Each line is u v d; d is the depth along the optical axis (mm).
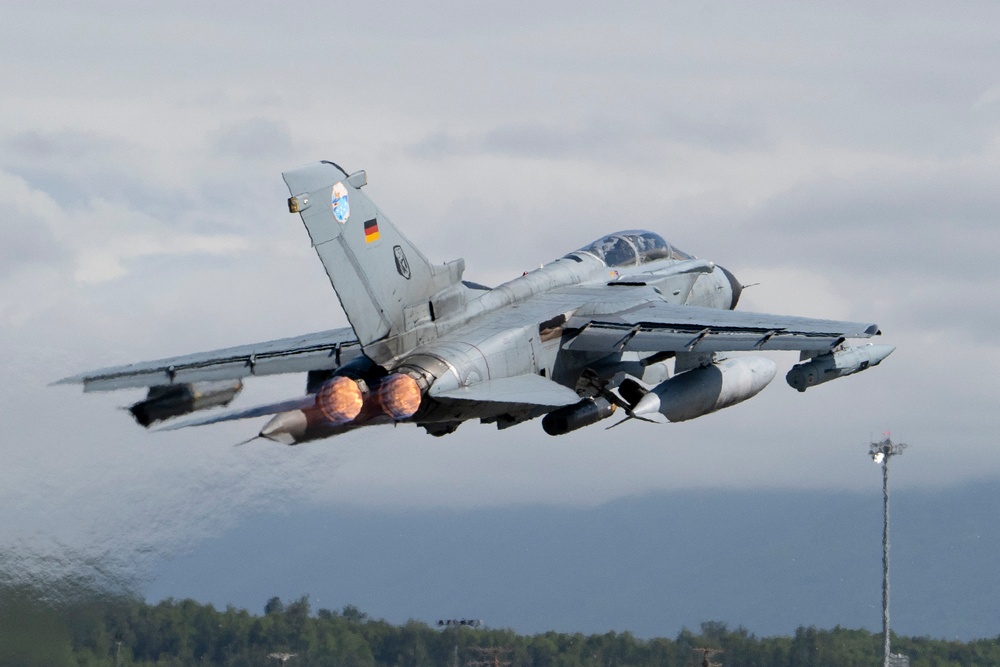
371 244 70125
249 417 68688
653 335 78812
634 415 81750
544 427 81625
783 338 79250
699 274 94625
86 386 79938
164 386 81812
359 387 69125
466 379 70875
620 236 93250
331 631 117688
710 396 83875
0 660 75438
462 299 76062
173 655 102375
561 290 84438
